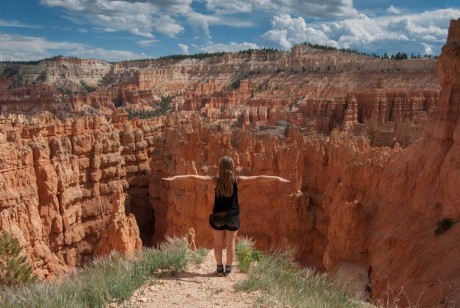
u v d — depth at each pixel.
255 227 38.41
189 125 54.34
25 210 34.00
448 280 21.52
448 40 29.97
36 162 36.19
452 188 25.00
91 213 43.97
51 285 11.91
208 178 11.85
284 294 11.12
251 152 43.44
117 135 48.75
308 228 37.88
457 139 26.12
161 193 48.12
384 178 31.08
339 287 14.03
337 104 104.94
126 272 12.10
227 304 10.49
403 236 26.64
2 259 18.62
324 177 39.84
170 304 10.45
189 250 14.59
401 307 22.72
